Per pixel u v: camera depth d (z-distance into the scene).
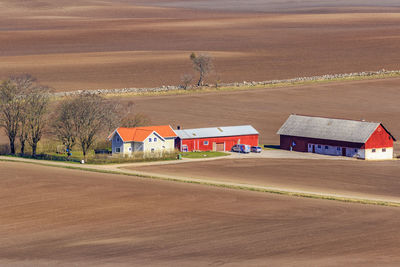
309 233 84.44
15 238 83.19
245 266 70.81
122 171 130.25
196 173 130.12
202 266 71.00
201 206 99.81
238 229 86.44
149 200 103.69
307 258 73.81
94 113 152.12
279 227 87.62
